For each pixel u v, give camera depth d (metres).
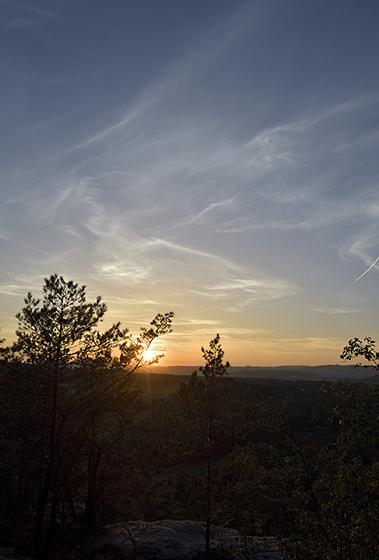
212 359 22.94
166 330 20.17
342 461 9.31
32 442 22.05
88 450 19.88
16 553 16.97
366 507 8.73
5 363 18.42
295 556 8.75
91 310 19.12
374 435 8.95
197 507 23.05
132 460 21.92
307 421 47.41
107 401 20.09
